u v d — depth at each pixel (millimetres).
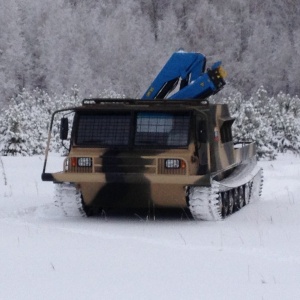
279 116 33500
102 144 13812
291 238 11250
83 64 69625
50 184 19516
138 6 89312
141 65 75250
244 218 14031
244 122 30078
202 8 85750
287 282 7953
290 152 33188
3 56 70125
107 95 37844
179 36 84812
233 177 15703
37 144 31703
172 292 7484
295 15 92062
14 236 10828
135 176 13172
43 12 74625
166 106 13961
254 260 9305
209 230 12297
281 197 17953
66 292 7438
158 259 9281
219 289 7613
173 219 13969
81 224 13102
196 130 13742
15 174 21922
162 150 13594
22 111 32500
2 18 70625
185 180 13008
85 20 77125
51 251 9664
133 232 12070
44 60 72125
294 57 85062
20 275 8188
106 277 8148
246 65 82750
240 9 89688
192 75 15820
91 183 13516
